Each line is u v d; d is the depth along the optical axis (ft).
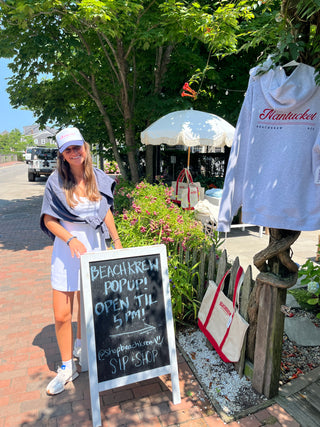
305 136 7.05
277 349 8.32
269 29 9.43
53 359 10.28
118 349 8.10
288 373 9.53
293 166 7.16
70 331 8.93
